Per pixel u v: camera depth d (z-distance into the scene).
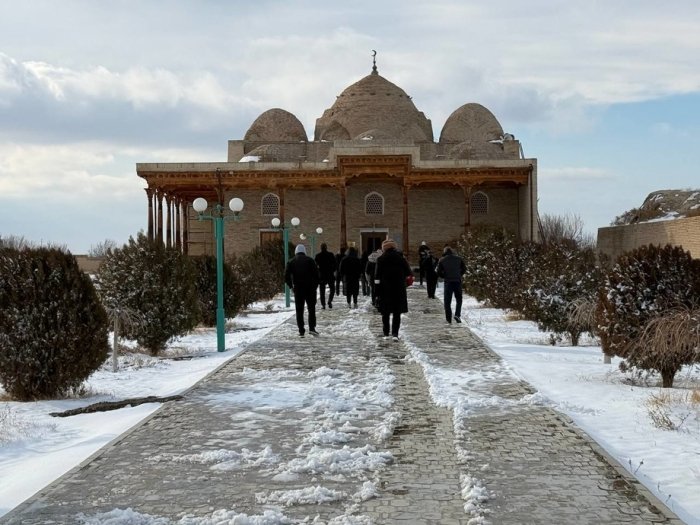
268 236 43.53
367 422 7.05
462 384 8.88
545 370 10.12
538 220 40.75
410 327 15.43
